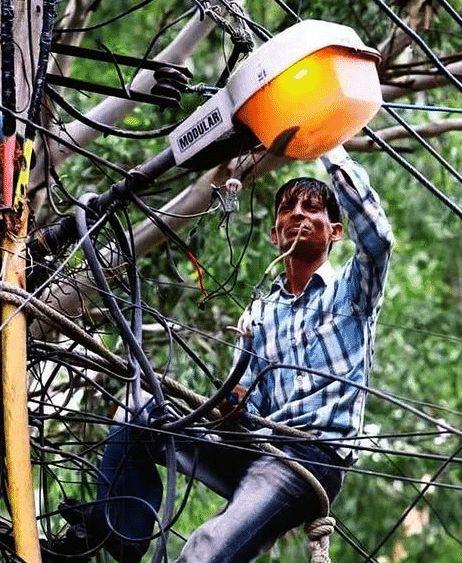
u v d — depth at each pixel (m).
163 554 9.62
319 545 10.28
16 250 9.95
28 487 9.40
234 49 11.27
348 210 10.24
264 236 17.56
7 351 9.63
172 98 11.29
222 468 10.58
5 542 10.01
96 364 10.41
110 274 11.73
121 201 10.80
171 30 18.92
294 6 17.47
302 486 10.25
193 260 10.95
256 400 10.74
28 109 10.21
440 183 20.94
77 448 16.05
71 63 17.48
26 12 10.49
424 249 23.16
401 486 21.78
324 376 9.90
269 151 10.09
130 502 10.41
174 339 11.70
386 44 16.59
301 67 9.80
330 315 10.60
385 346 22.58
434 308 23.69
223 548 10.08
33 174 14.43
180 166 10.63
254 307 10.85
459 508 21.80
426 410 22.61
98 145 17.48
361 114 9.97
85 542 10.36
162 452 10.42
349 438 10.07
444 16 17.33
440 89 18.73
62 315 10.12
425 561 22.50
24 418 9.54
